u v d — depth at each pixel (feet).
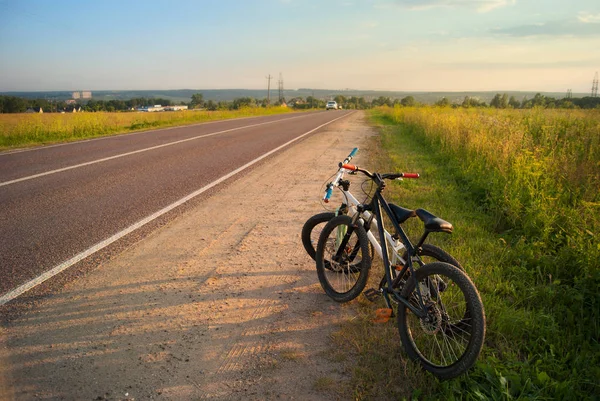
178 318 12.41
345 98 512.63
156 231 19.43
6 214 21.39
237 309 12.98
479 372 9.84
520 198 21.27
